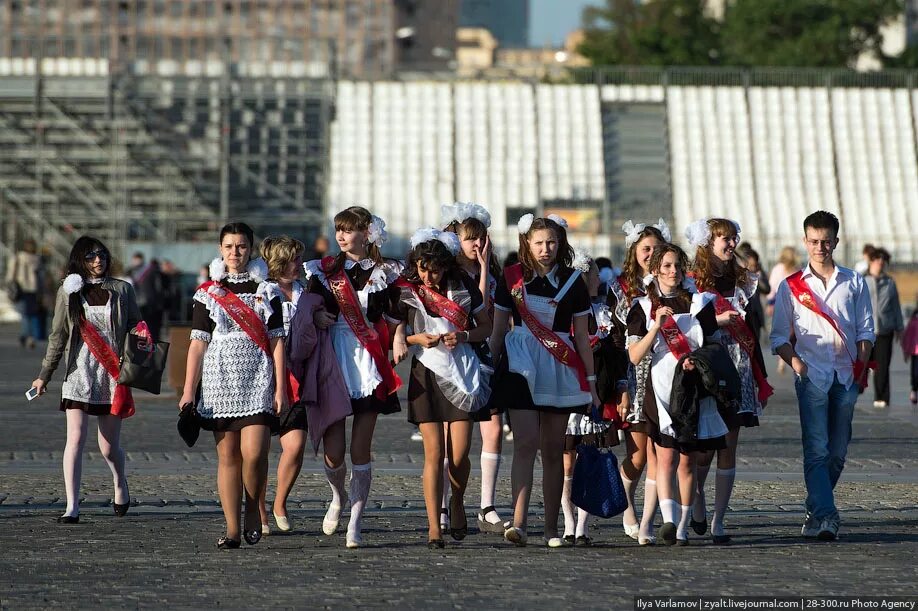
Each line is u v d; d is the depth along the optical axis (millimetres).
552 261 17000
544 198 101062
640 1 154375
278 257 18578
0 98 97500
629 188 102188
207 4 180750
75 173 95000
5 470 23688
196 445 27781
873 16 141750
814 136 106375
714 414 16891
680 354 16828
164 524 18562
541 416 17016
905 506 20609
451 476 17016
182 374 36281
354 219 16984
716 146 105500
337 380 16750
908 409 36156
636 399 17266
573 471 17703
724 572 15094
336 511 17625
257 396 16422
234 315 16391
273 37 182000
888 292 36469
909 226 100875
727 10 148875
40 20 177125
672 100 107875
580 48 154875
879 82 109188
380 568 15297
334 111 104625
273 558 15938
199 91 100250
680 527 17141
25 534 17594
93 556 15969
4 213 91625
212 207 96812
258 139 101250
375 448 27625
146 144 97812
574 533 17422
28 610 12812
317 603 13211
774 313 18312
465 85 107562
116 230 91875
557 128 105812
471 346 16844
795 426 32000
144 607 12984
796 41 140625
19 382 43031
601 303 18641
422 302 16656
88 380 18906
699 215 100500
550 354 16766
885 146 106312
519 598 13516
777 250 94438
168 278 61688
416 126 104812
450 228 17828
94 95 98562
